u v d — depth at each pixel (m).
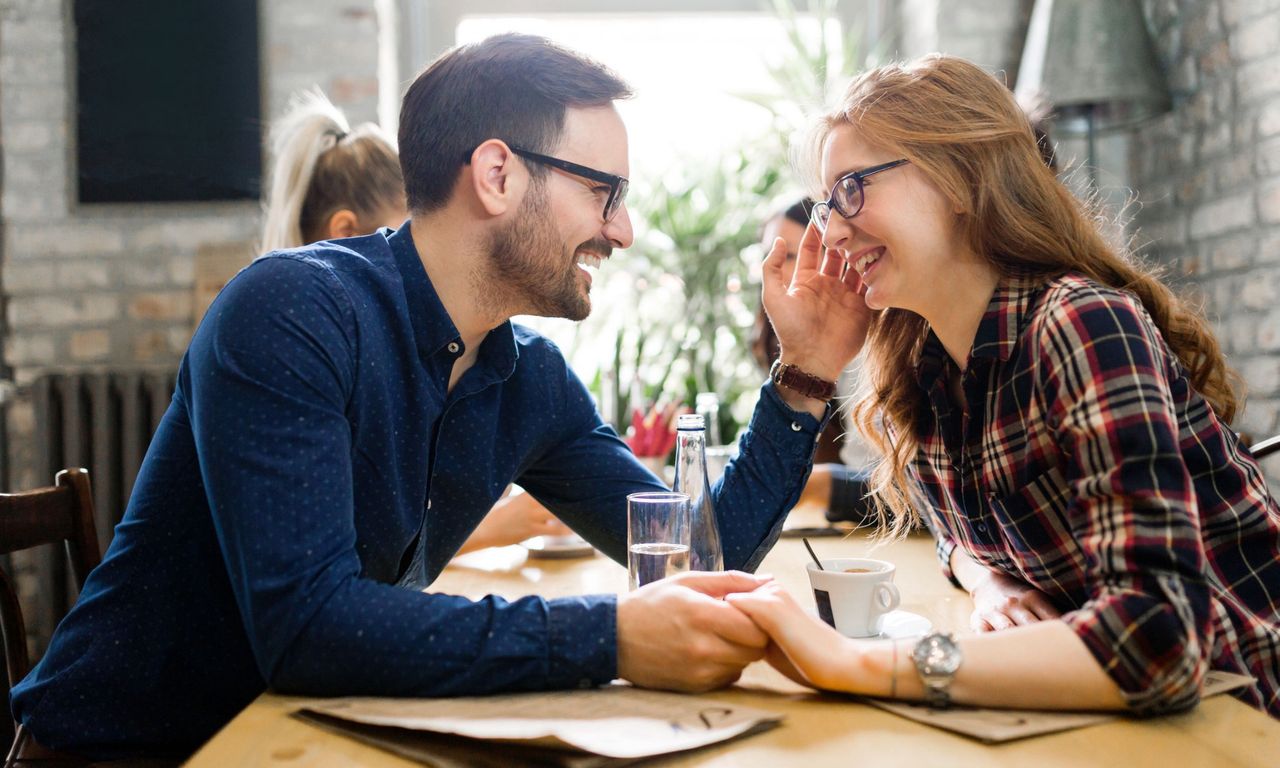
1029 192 1.22
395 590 1.05
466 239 1.28
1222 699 1.02
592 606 1.05
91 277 3.75
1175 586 0.96
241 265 3.71
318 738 0.92
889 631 1.26
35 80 3.71
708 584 1.10
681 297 3.85
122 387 3.65
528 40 1.29
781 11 3.75
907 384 1.42
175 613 1.24
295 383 1.09
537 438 1.51
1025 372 1.15
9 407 3.73
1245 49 2.96
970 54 3.59
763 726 0.93
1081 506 1.03
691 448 1.41
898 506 1.62
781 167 3.76
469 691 1.01
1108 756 0.86
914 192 1.22
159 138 3.70
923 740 0.90
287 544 1.03
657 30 3.95
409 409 1.27
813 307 1.51
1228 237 3.05
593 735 0.88
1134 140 3.57
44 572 3.60
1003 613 1.29
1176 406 1.18
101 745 1.24
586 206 1.28
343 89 3.65
